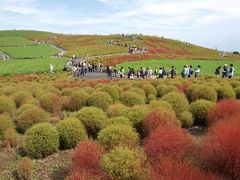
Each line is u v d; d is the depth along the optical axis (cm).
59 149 1228
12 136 1312
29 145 1155
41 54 10681
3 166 1114
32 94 2342
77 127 1235
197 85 2139
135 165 795
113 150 859
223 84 2438
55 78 4472
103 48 10344
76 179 817
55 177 998
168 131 931
